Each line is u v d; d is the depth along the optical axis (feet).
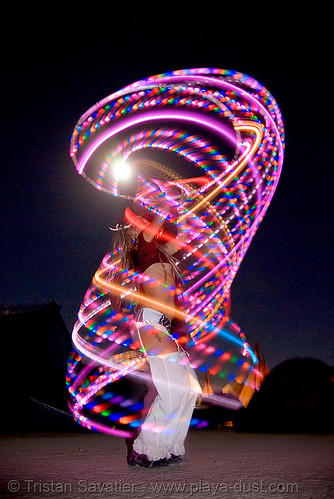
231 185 24.72
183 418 11.27
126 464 11.57
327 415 20.94
